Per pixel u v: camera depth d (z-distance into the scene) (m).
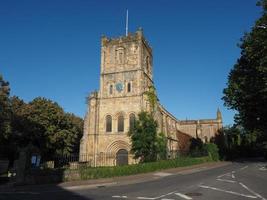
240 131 96.81
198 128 91.69
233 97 44.75
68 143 58.34
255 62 38.59
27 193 20.44
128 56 57.25
